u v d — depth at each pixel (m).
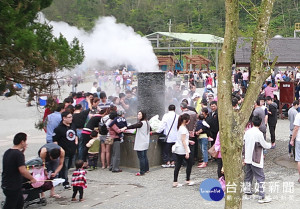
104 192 8.52
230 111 4.98
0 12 5.96
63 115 8.56
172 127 10.45
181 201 7.76
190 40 46.16
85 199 8.05
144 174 9.93
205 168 10.47
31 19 6.74
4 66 6.12
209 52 52.56
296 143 8.70
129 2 79.25
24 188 7.33
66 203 7.84
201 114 10.51
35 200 7.63
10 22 5.96
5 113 21.48
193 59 42.91
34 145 13.46
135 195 8.25
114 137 10.17
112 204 7.68
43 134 15.65
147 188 8.75
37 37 6.22
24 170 6.25
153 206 7.49
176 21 82.88
